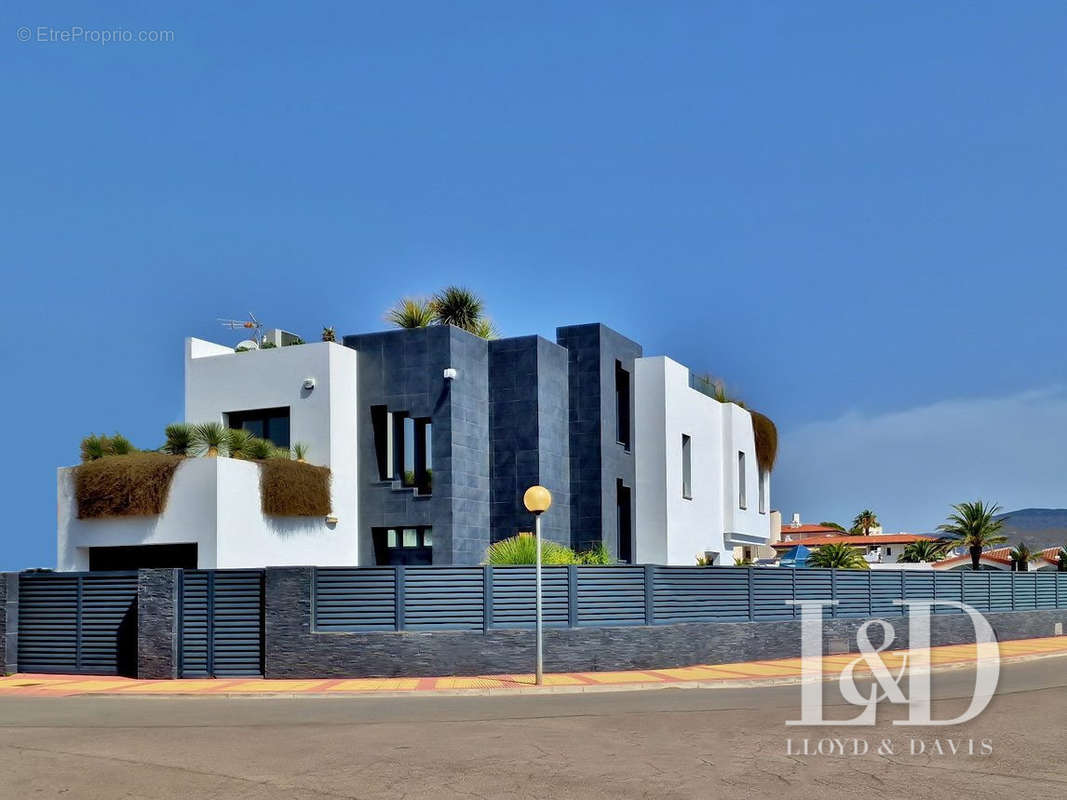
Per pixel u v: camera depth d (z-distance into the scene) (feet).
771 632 71.77
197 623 61.77
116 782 29.25
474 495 89.92
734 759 32.45
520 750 34.12
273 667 60.18
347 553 87.92
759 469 132.87
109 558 81.10
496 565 62.34
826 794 27.43
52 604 66.03
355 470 89.86
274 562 80.48
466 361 90.33
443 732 38.27
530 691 54.44
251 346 96.68
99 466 78.23
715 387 124.88
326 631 60.29
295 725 40.63
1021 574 99.14
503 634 61.31
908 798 26.99
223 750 34.42
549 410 93.50
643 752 33.73
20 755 33.83
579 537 95.81
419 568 61.16
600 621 64.08
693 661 66.69
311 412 87.66
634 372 104.17
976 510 246.68
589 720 41.65
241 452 81.76
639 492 102.32
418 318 94.94
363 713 44.91
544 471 91.71
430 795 27.40
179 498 76.69
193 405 91.97
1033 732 38.24
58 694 55.42
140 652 61.77
